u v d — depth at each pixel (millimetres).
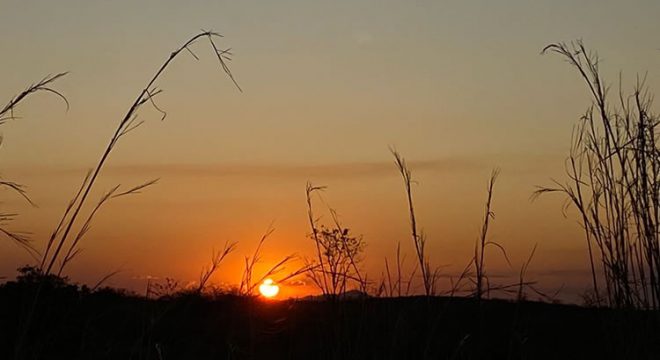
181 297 4480
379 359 4500
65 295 3955
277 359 4410
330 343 4520
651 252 4805
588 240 5000
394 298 4734
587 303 5000
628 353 4699
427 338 4414
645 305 4816
